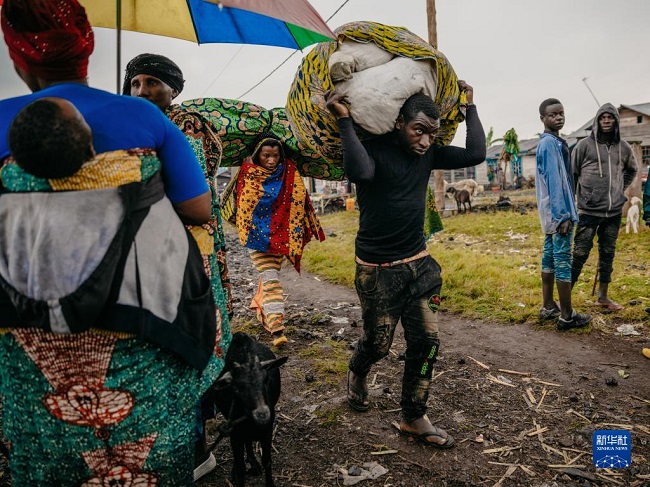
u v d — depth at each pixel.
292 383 4.08
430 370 3.15
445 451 3.12
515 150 33.22
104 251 1.48
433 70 2.78
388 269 3.02
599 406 3.60
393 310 3.07
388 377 4.14
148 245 1.58
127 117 1.57
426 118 2.70
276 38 2.96
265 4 2.20
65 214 1.45
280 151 4.67
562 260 4.91
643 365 4.22
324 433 3.35
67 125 1.38
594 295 5.96
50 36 1.53
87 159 1.47
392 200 2.92
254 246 4.83
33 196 1.45
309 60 2.83
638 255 8.07
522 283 6.59
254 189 4.72
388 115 2.71
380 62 2.74
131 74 2.81
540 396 3.78
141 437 1.61
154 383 1.62
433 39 14.12
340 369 4.30
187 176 1.76
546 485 2.79
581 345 4.68
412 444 3.20
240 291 7.56
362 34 2.71
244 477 2.72
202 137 2.95
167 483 1.68
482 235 11.64
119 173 1.52
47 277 1.44
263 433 2.68
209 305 1.81
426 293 3.06
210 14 2.95
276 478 2.89
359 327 5.46
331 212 21.75
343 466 2.99
